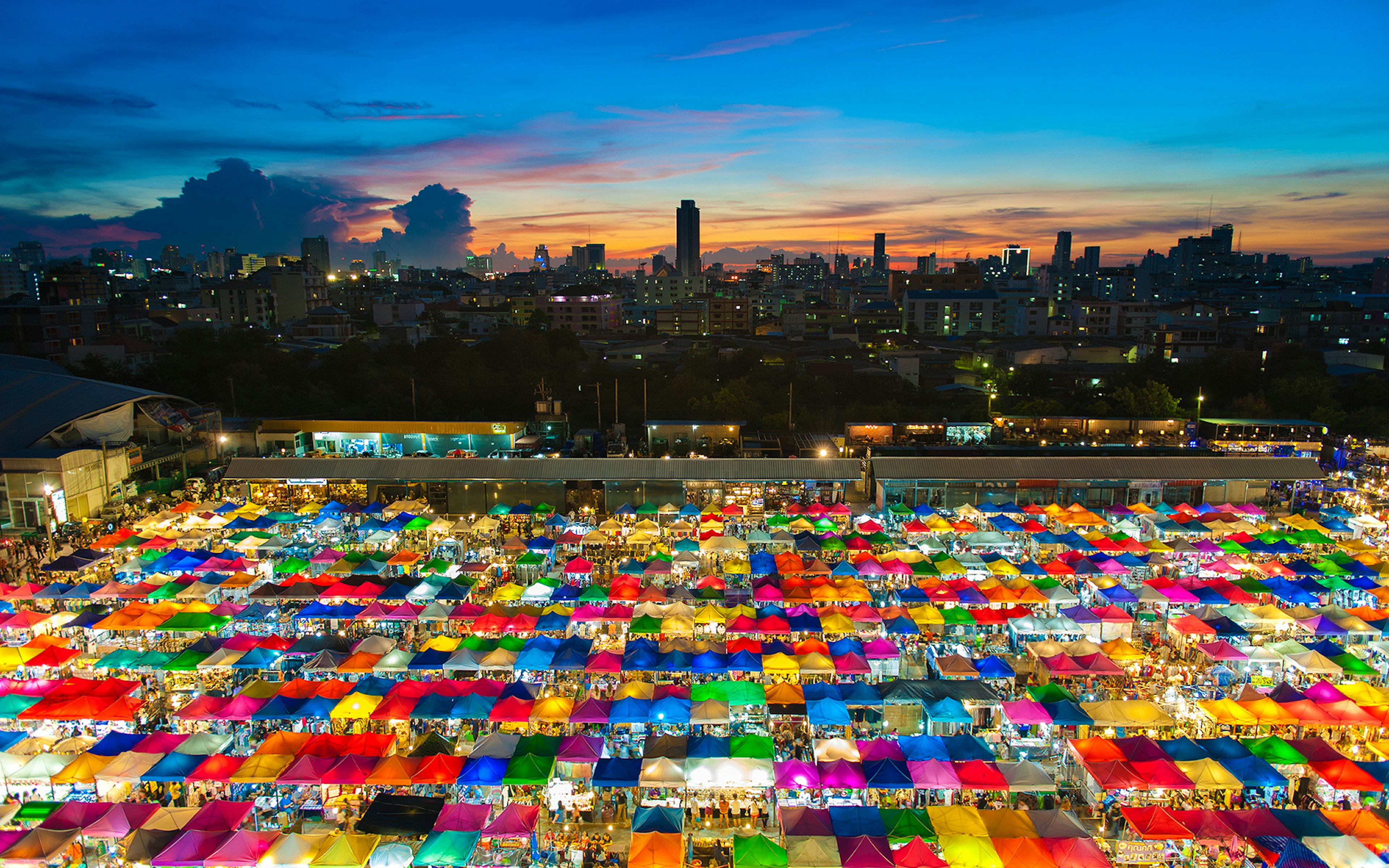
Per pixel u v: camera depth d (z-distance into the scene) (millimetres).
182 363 118000
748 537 59938
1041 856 26016
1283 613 43969
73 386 79250
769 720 35750
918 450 80500
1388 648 42188
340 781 29672
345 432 90062
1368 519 63875
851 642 40312
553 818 31094
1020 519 63625
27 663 38656
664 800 31344
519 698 35156
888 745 31594
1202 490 69688
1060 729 35031
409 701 35188
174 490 77438
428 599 46969
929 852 26438
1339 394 115375
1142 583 49719
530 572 54438
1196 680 40438
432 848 26297
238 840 26531
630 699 35219
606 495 70438
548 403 104250
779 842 29672
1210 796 31281
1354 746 34438
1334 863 26016
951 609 44719
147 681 39875
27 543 62469
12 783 30219
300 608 49156
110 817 27688
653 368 132000
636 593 47156
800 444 89750
